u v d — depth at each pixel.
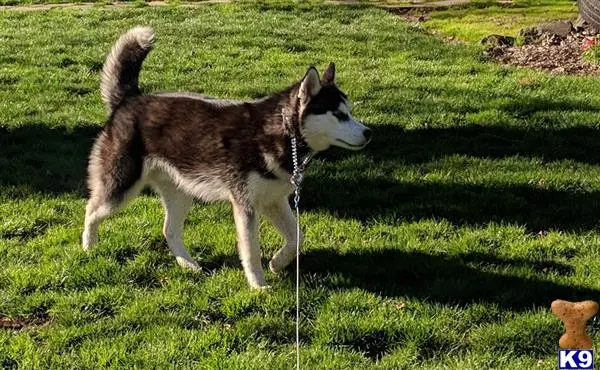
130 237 4.20
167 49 8.34
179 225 4.09
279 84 6.89
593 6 8.73
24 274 3.88
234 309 3.68
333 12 11.15
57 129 5.71
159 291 3.82
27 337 3.49
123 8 11.47
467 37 9.53
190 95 4.00
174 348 3.43
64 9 11.30
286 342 3.54
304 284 3.84
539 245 4.19
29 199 4.64
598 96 6.39
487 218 4.48
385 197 4.70
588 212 4.55
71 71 7.34
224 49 8.38
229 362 3.36
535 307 3.71
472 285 3.84
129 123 3.97
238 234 3.83
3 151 5.34
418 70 7.47
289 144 3.73
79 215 4.51
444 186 4.85
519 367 3.37
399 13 11.61
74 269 3.92
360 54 8.38
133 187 3.99
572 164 5.14
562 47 8.30
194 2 12.29
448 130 5.72
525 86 6.73
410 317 3.61
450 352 3.47
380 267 4.00
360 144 3.71
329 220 4.45
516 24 10.16
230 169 3.80
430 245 4.19
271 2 11.99
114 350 3.40
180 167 3.91
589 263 4.04
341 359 3.40
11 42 8.55
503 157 5.29
